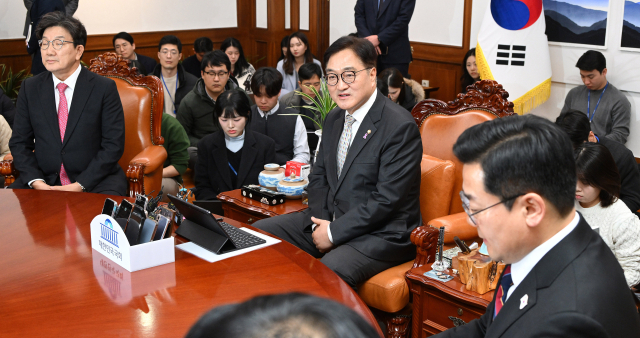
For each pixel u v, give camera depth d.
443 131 2.85
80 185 3.00
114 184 3.11
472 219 1.10
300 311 0.39
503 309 1.11
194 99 4.59
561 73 5.27
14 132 3.16
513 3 4.91
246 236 1.91
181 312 1.37
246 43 8.73
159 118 3.47
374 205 2.36
